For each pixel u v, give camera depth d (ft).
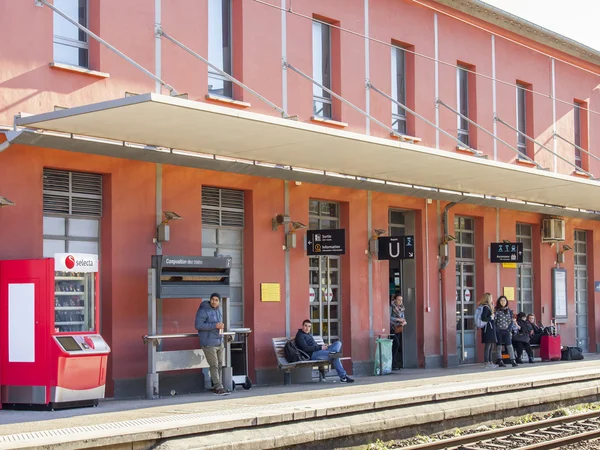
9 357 46.93
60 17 51.19
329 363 62.49
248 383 57.93
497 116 84.28
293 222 63.77
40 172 49.62
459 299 81.15
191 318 57.36
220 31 60.59
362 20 70.23
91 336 47.67
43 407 45.93
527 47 88.63
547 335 85.40
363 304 70.08
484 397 51.13
